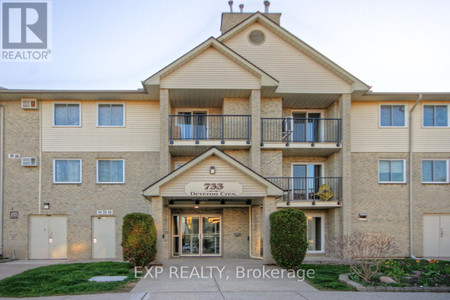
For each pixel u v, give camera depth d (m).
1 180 14.83
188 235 15.67
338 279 9.95
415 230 15.33
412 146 15.68
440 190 15.58
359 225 15.22
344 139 14.70
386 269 10.75
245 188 11.85
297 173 16.31
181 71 14.16
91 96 14.93
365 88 14.51
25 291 8.54
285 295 8.23
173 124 16.19
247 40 15.17
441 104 15.83
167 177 11.58
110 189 15.06
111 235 14.99
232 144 14.29
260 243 14.48
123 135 15.30
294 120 16.52
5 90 14.19
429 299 8.04
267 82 14.16
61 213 14.87
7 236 14.70
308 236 15.76
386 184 15.48
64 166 15.13
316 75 14.94
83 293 8.31
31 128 15.09
